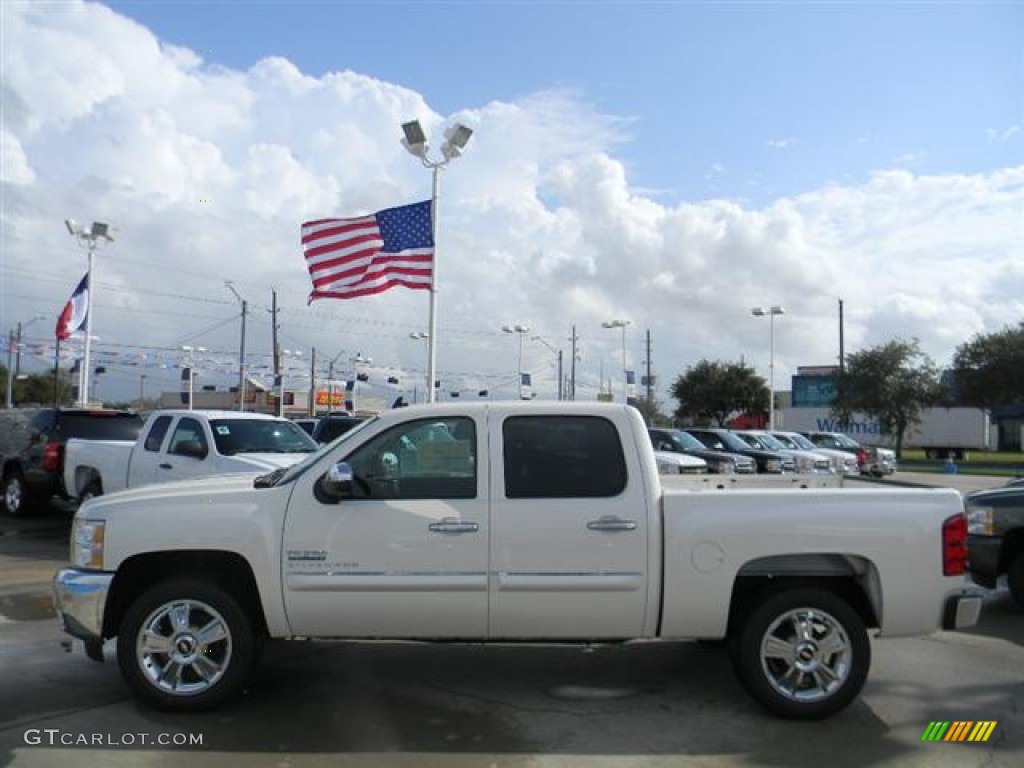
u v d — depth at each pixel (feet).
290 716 17.12
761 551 16.83
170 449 38.34
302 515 17.15
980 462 150.51
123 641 17.08
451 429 17.67
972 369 176.35
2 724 16.56
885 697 18.66
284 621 17.11
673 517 16.97
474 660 21.17
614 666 20.75
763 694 16.98
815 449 95.25
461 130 57.62
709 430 82.94
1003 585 32.32
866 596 17.37
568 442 17.49
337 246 57.57
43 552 38.52
